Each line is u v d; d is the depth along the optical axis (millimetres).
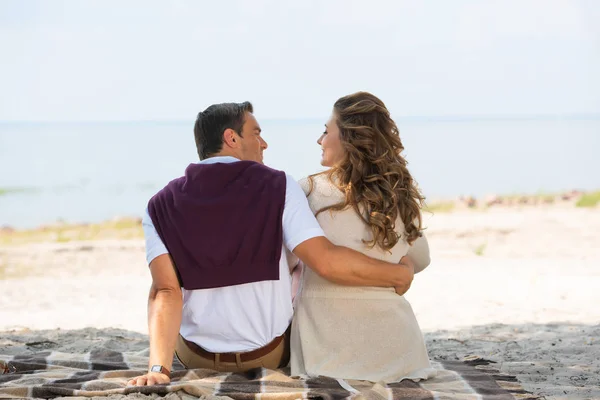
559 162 42625
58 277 10422
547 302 7426
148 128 80688
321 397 2898
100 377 3295
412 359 3355
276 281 3305
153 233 3307
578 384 3770
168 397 2863
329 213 3365
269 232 3242
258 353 3291
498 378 3564
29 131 74875
